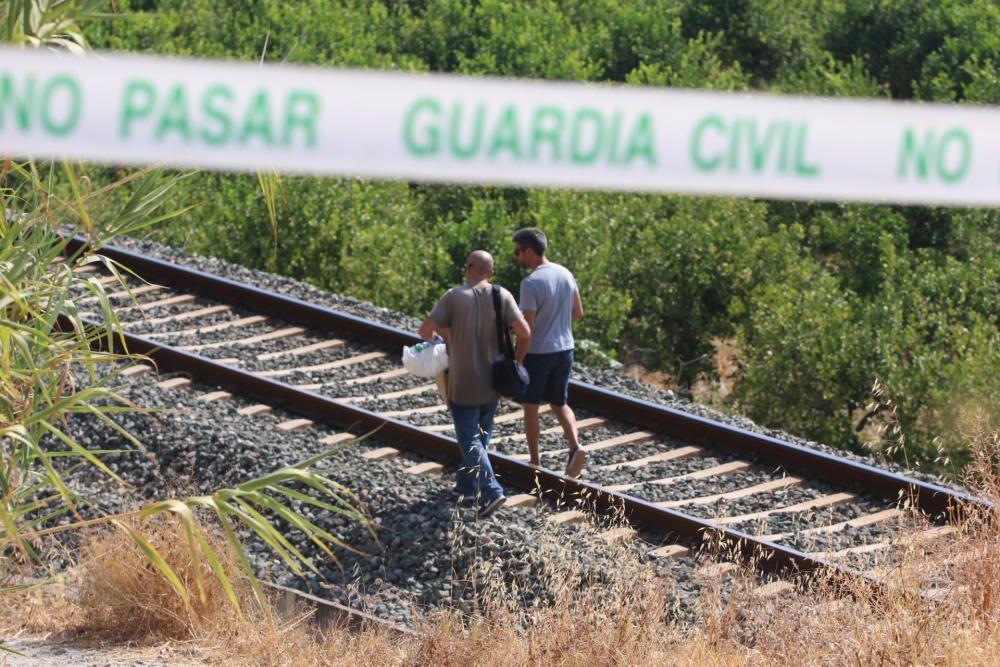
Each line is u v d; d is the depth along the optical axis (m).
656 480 16.72
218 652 11.20
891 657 10.18
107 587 11.87
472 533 13.45
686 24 62.22
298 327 22.22
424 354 14.58
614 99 7.47
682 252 37.97
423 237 37.38
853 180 7.98
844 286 42.59
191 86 6.97
